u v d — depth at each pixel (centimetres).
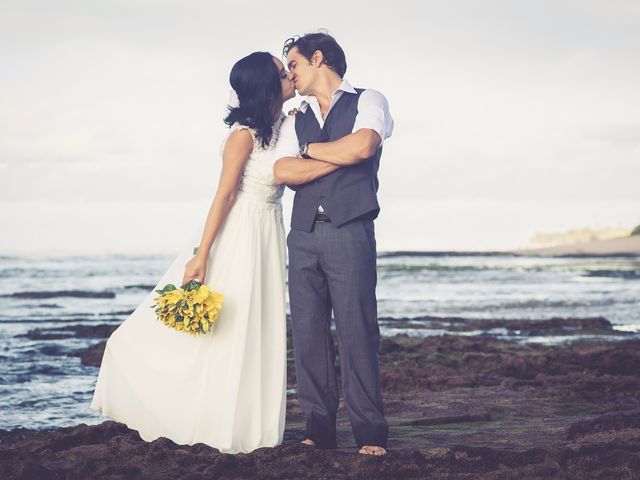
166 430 382
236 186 381
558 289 2555
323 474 329
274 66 374
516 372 800
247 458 348
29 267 4897
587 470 333
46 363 924
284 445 371
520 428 454
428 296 2308
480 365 857
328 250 362
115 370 390
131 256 6638
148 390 385
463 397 600
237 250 382
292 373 793
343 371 370
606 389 645
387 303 2033
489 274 3703
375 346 370
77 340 1173
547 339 1190
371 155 351
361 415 365
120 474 331
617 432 407
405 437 425
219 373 378
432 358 890
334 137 361
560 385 676
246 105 375
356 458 350
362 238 362
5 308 1925
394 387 703
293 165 361
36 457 368
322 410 380
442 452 355
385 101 368
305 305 375
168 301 364
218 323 379
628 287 2602
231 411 372
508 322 1448
